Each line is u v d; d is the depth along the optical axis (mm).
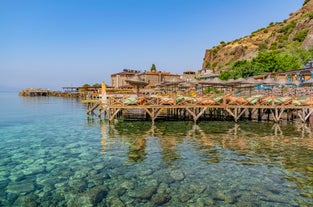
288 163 11391
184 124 23578
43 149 14250
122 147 14594
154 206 7398
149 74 76000
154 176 9836
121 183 9148
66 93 99250
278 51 79438
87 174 10102
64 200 7816
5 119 28859
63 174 10109
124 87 61219
